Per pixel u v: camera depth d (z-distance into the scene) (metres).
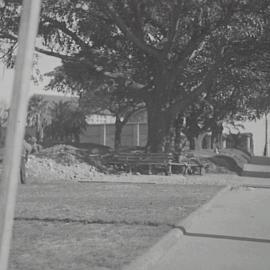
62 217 11.70
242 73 34.59
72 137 82.25
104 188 19.12
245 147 102.31
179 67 31.64
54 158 26.41
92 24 30.28
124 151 32.78
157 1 26.48
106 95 38.72
